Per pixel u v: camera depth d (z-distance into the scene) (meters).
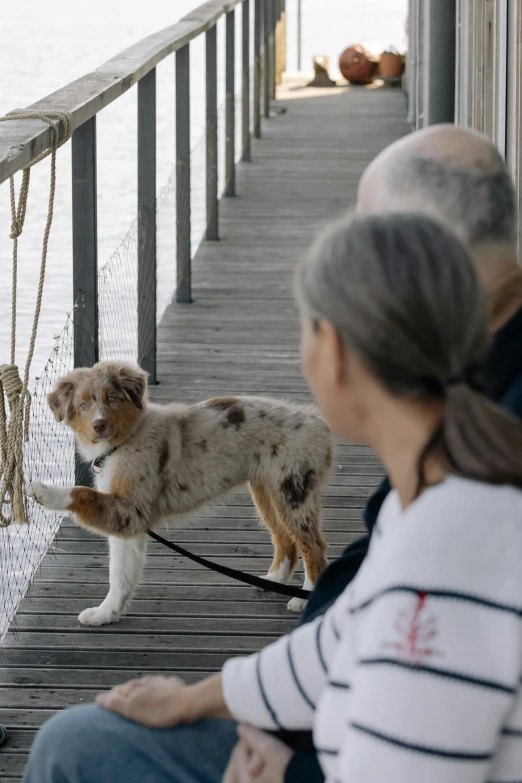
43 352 6.34
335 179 12.46
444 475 1.26
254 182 12.34
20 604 3.87
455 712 1.17
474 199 1.71
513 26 5.87
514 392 1.55
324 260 1.31
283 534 4.07
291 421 3.94
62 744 1.67
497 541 1.20
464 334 1.29
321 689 1.56
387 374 1.28
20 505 3.14
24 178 3.26
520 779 1.24
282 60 21.17
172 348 7.07
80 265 4.53
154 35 6.64
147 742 1.67
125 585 3.75
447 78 10.46
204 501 3.90
